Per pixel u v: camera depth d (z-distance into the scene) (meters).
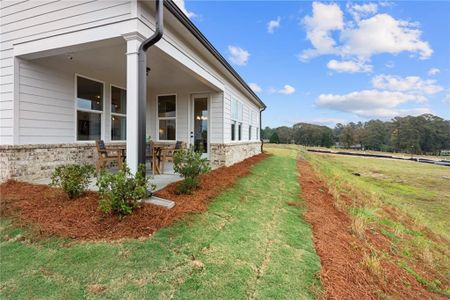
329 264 2.67
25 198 3.88
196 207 3.81
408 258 3.56
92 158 6.57
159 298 1.95
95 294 1.98
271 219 3.84
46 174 5.41
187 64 5.52
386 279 2.72
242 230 3.31
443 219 6.46
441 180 12.80
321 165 13.67
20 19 4.73
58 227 2.96
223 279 2.23
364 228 4.09
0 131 4.98
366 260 2.90
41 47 4.56
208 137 8.48
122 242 2.70
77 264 2.34
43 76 5.40
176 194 4.35
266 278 2.30
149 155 6.11
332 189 6.51
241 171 7.60
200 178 5.46
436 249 4.23
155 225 3.06
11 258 2.45
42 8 4.52
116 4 3.92
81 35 4.19
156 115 9.19
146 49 3.89
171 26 4.77
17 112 4.93
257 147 15.27
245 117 11.87
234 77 8.62
